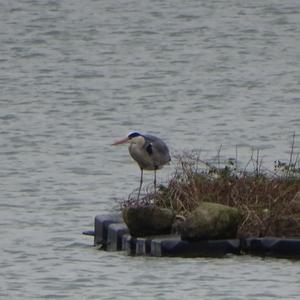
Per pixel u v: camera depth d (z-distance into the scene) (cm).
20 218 2092
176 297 1566
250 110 3312
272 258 1731
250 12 5438
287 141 2841
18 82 3859
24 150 2781
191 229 1728
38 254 1819
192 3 5703
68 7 5591
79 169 2545
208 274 1661
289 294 1570
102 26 5100
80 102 3475
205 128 3036
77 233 1970
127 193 2288
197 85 3769
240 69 4097
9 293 1609
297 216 1764
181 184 1850
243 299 1552
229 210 1734
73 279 1670
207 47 4597
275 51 4509
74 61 4319
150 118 3216
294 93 3612
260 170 2250
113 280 1653
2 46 4653
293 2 5666
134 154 1836
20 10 5512
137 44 4691
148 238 1761
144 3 5716
